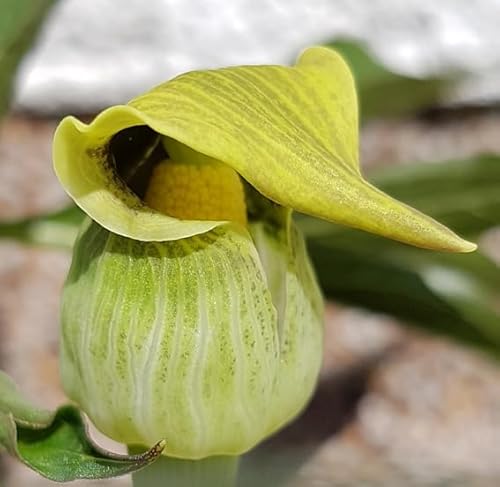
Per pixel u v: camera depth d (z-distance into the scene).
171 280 0.10
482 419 0.24
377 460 0.22
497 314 0.15
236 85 0.09
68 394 0.10
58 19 0.33
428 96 0.17
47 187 0.30
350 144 0.09
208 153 0.09
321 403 0.24
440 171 0.15
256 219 0.10
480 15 0.33
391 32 0.34
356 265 0.16
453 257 0.15
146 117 0.09
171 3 0.33
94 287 0.10
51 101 0.33
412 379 0.25
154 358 0.10
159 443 0.09
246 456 0.19
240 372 0.10
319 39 0.34
